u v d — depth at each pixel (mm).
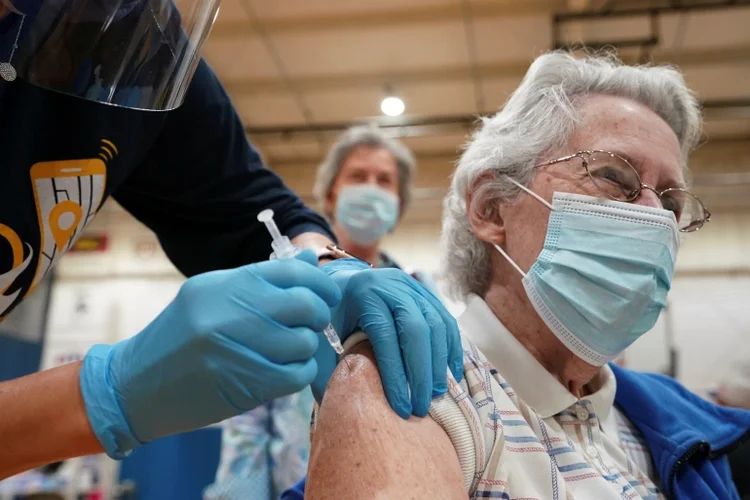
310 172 7180
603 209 1099
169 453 3711
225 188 1439
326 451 708
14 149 963
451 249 1249
